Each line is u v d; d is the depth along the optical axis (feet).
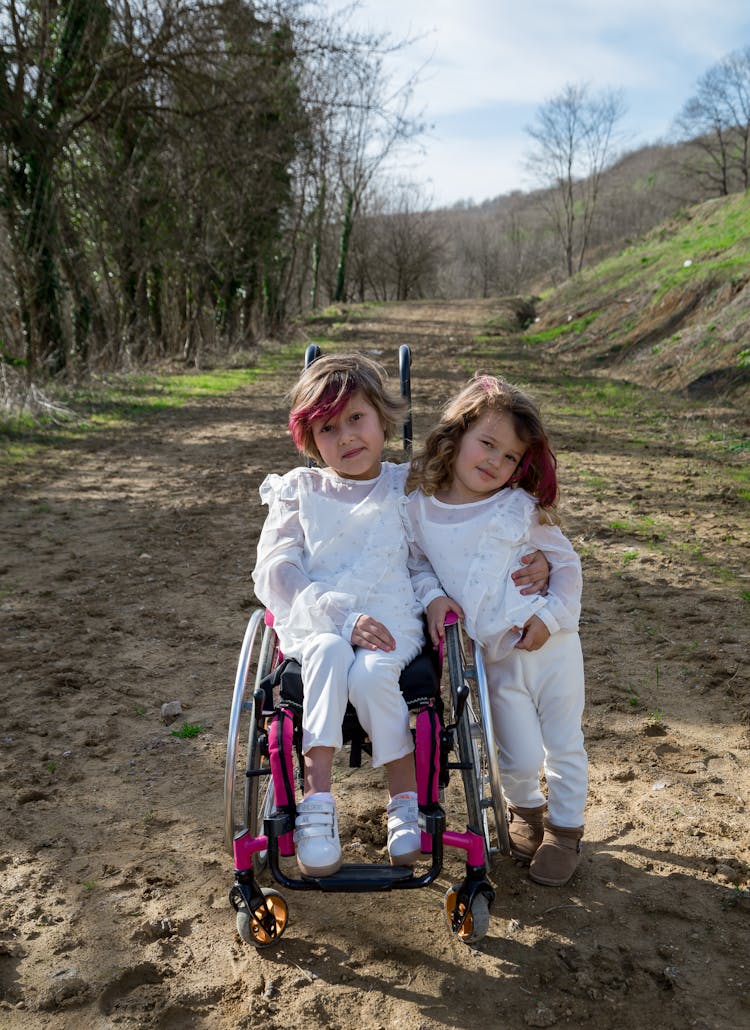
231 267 77.87
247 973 9.00
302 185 81.82
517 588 9.72
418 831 8.50
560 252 265.95
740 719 13.80
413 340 90.22
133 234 61.00
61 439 39.40
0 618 18.52
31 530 25.17
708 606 18.43
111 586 20.61
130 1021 8.36
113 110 54.54
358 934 9.59
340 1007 8.53
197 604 19.45
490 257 297.53
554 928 9.57
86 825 11.55
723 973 8.84
